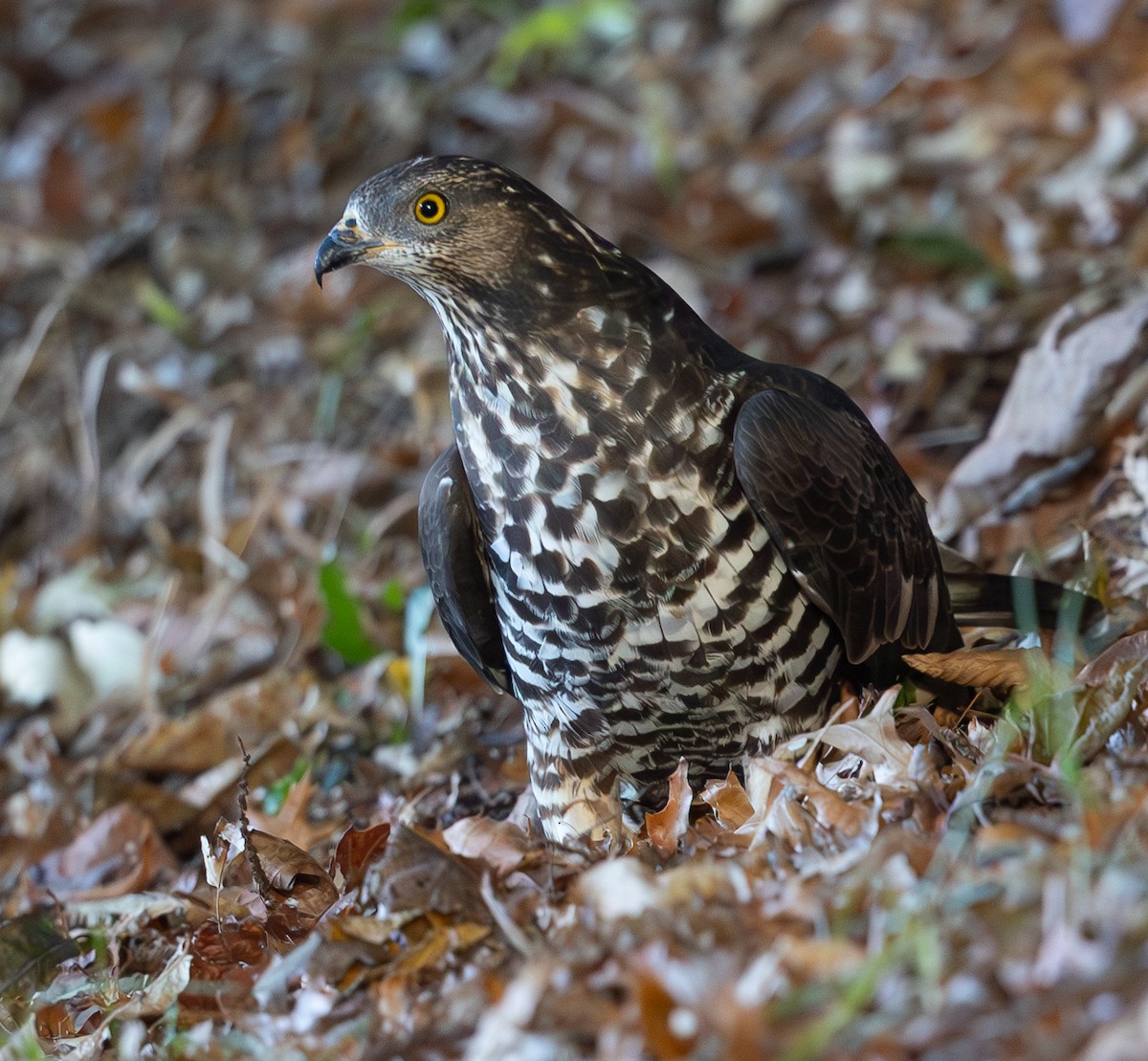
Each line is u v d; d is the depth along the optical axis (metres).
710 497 7.84
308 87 19.66
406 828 6.72
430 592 10.51
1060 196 14.14
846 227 15.48
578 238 7.92
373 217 7.99
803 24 18.62
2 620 13.62
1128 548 9.83
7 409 15.94
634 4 19.91
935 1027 4.86
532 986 5.43
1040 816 6.25
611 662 8.04
